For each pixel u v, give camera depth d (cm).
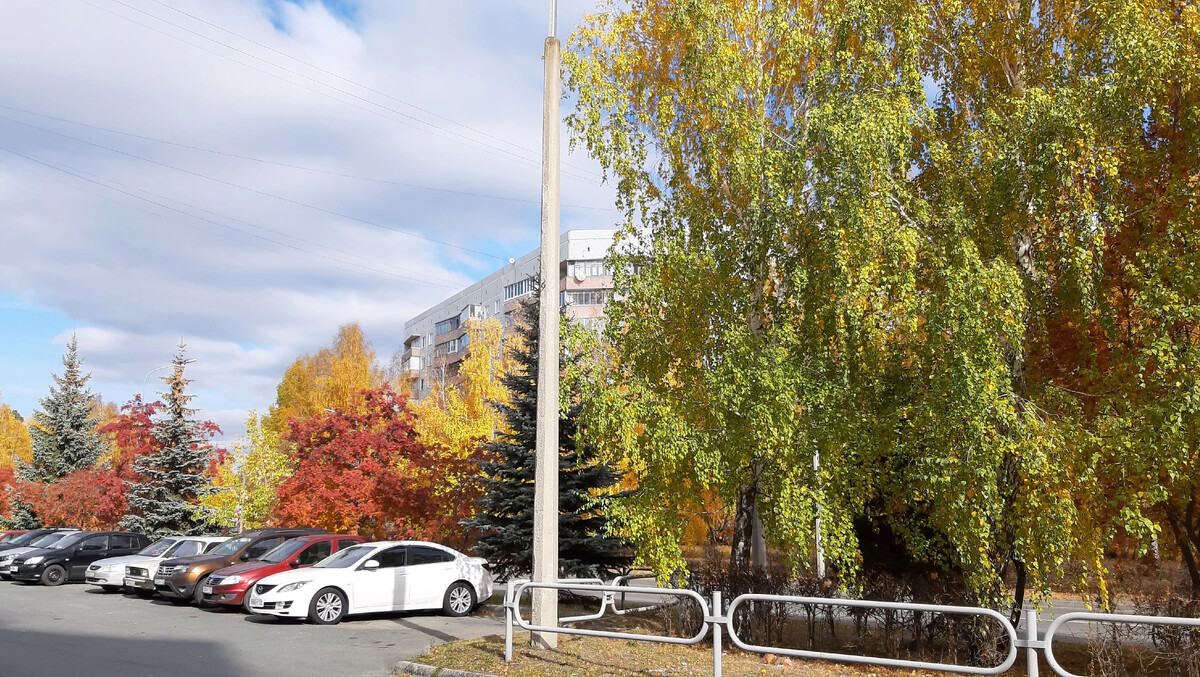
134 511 3350
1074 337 1152
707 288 1276
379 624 1582
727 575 1327
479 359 3597
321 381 6519
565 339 1275
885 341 1098
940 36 1246
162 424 3394
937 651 1155
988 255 1091
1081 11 1123
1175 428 895
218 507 3350
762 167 1205
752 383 1135
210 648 1267
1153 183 1077
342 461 2302
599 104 1380
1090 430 1020
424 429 3338
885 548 1391
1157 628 980
